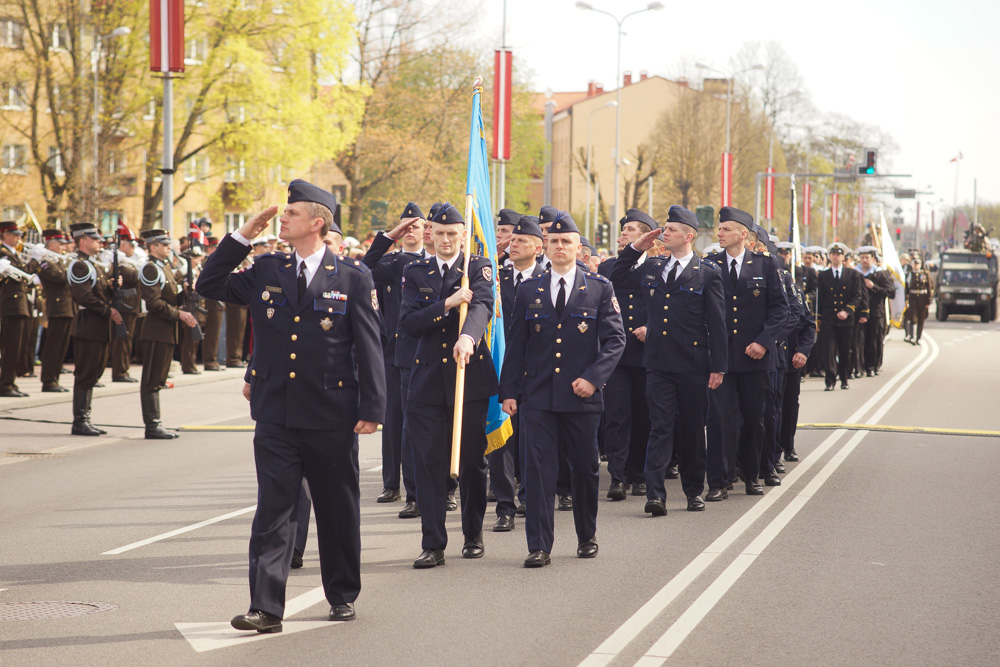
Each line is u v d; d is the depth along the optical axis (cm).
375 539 797
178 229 4641
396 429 937
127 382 1802
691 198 6575
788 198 7269
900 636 564
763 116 6938
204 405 1592
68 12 3381
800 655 534
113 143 3544
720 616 600
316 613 607
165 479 1030
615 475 966
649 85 9075
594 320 731
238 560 730
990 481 1024
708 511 901
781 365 1062
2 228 1669
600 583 672
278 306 573
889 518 865
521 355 736
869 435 1322
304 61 3606
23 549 759
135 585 666
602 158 9062
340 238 858
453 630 575
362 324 578
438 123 4897
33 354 1853
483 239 818
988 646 549
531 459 722
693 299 884
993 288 4575
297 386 569
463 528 747
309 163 3619
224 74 3488
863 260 2117
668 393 888
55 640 556
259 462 575
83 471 1071
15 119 3906
